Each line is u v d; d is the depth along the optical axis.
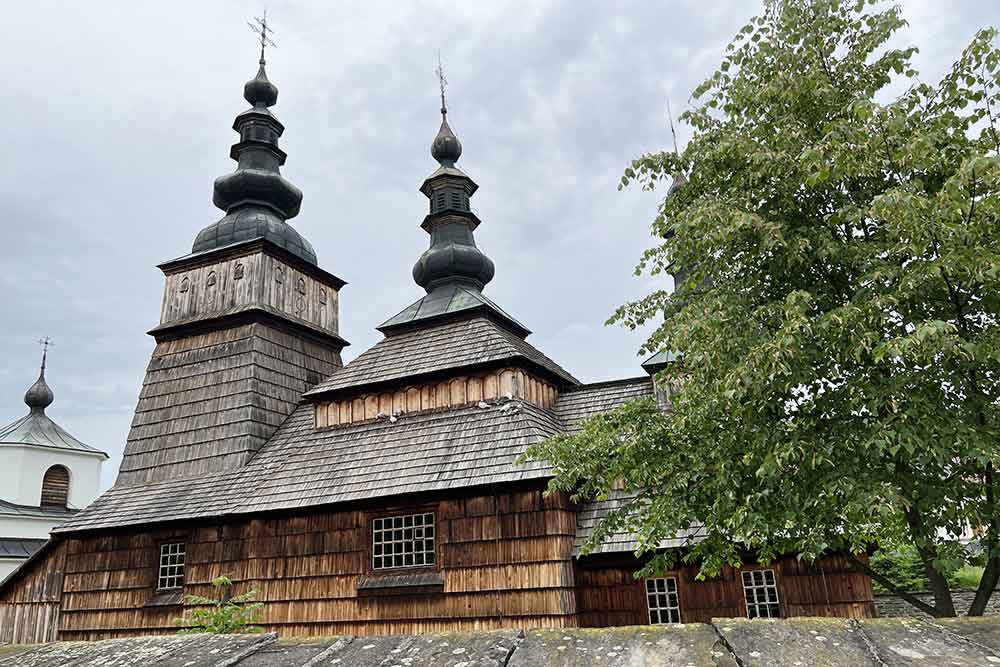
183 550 19.69
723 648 3.10
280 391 23.12
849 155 7.20
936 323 6.08
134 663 3.69
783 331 6.82
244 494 19.38
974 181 6.64
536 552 15.59
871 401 6.92
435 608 16.17
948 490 7.19
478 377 19.02
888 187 7.86
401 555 17.02
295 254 25.11
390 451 18.44
